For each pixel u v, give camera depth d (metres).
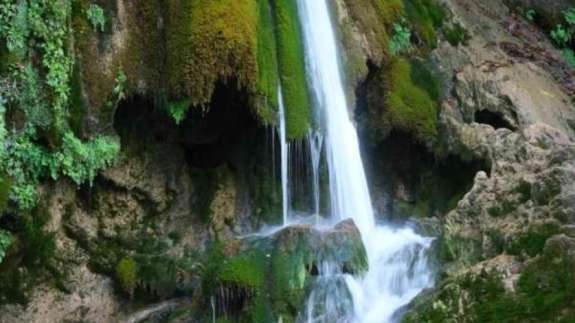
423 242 7.71
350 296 6.61
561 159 6.72
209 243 7.85
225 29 7.04
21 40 6.32
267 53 7.50
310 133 7.62
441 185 9.16
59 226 6.80
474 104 9.62
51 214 6.68
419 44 9.65
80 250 6.95
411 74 9.26
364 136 8.93
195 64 7.01
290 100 7.51
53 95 6.49
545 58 11.53
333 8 8.52
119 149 7.06
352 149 8.17
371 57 8.73
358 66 8.46
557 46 12.72
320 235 6.67
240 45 7.05
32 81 6.38
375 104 8.94
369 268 7.01
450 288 5.96
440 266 6.90
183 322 6.59
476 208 6.83
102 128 6.85
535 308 5.40
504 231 6.31
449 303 5.90
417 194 9.24
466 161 8.77
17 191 6.26
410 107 8.96
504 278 5.71
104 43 6.93
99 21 6.90
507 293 5.60
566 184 6.19
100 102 6.84
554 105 10.33
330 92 8.01
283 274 6.42
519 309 5.47
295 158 7.66
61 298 6.73
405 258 7.25
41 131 6.42
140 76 7.06
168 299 7.18
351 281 6.69
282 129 7.46
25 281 6.49
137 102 7.27
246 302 6.34
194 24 7.09
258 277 6.40
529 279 5.55
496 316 5.55
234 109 7.66
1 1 6.23
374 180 9.06
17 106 6.29
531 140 7.68
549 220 5.88
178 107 7.08
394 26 9.40
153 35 7.20
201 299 6.59
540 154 7.28
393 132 9.02
